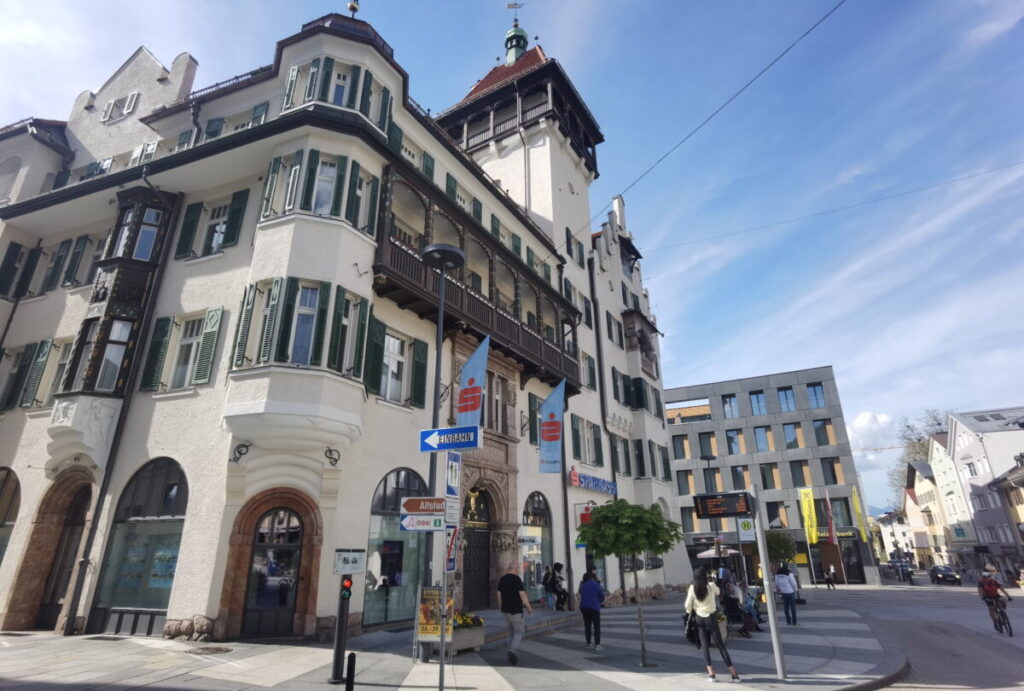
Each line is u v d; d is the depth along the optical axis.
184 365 14.34
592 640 12.82
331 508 12.12
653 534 11.02
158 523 12.42
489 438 17.70
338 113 14.62
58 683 7.68
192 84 20.11
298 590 11.58
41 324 16.73
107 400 13.79
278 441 11.81
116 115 20.34
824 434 49.19
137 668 8.63
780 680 8.64
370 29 16.16
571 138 29.80
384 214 14.62
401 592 13.47
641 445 29.70
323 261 13.00
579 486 22.67
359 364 12.98
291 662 9.25
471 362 13.36
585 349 26.69
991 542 49.81
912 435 67.12
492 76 34.84
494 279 18.77
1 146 20.20
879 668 9.53
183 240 15.68
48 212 17.53
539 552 19.50
